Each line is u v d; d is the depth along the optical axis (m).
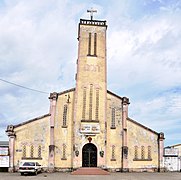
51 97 53.12
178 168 53.72
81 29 55.12
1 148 50.53
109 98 54.62
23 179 36.50
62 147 51.88
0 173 47.47
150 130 54.38
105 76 53.66
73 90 54.00
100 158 50.12
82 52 54.06
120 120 54.03
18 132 51.44
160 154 53.66
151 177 41.12
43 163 51.03
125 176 42.69
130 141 53.53
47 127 52.28
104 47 54.91
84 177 40.34
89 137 50.72
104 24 55.84
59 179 36.84
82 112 51.62
